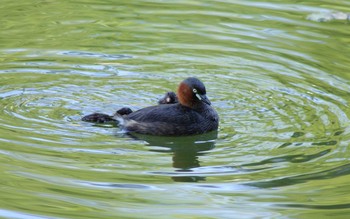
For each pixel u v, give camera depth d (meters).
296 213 11.83
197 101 15.38
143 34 20.00
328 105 16.06
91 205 11.82
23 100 15.84
